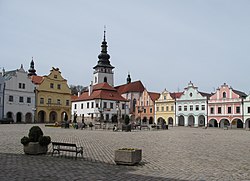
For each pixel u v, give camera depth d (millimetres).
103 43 114688
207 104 87750
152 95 106688
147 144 24312
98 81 111625
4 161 13820
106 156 16406
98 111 89750
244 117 79688
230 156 17156
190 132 48156
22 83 79562
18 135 30656
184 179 10781
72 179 10180
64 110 88062
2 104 75188
